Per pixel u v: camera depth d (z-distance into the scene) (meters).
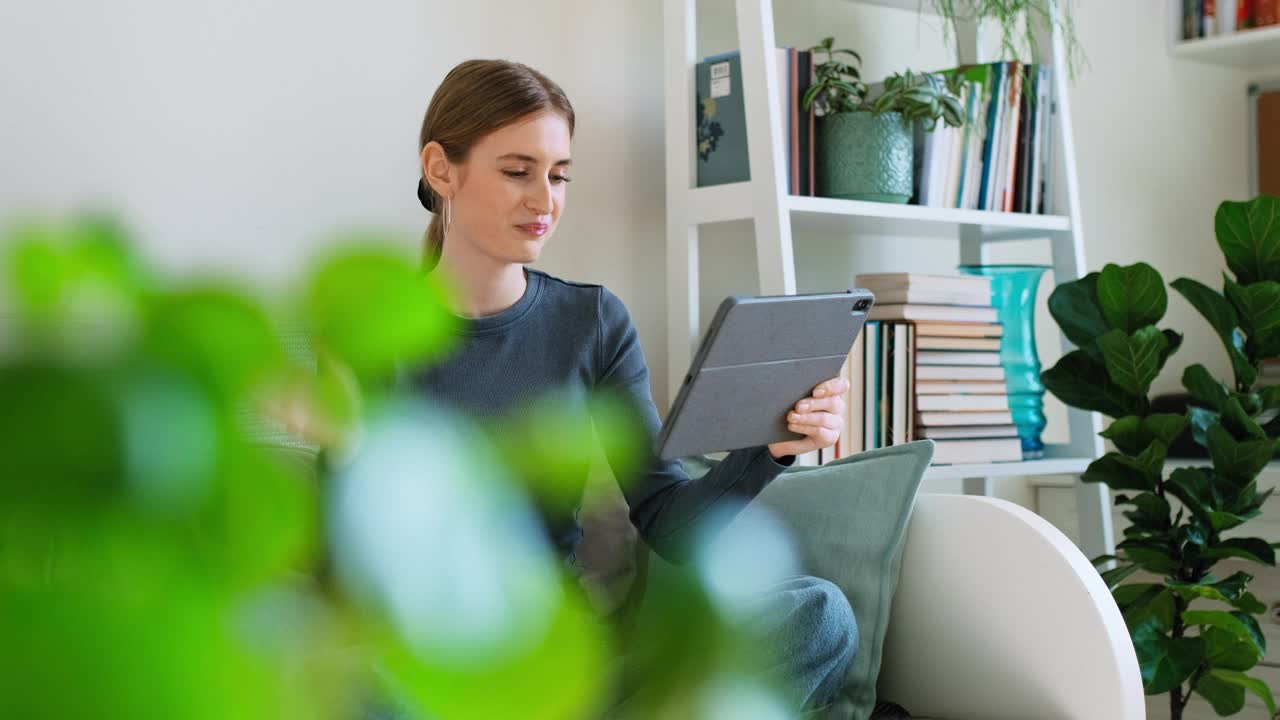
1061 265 2.56
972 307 2.40
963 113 2.30
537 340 1.63
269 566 0.11
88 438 0.10
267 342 0.11
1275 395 2.29
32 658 0.10
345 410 0.12
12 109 1.80
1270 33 2.90
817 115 2.28
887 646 1.70
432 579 0.12
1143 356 2.27
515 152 1.54
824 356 1.26
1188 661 2.17
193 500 0.11
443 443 0.13
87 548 0.10
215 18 1.94
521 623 0.12
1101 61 2.95
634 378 1.69
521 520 0.13
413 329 0.12
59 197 1.82
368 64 2.07
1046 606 1.54
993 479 2.85
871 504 1.66
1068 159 2.54
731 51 2.34
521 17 2.21
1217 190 3.20
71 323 0.10
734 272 2.44
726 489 1.46
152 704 0.10
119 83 1.87
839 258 2.61
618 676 0.14
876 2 2.60
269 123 1.98
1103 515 2.57
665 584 0.15
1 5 1.79
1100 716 1.49
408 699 0.12
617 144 2.31
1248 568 2.59
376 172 2.08
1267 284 2.28
